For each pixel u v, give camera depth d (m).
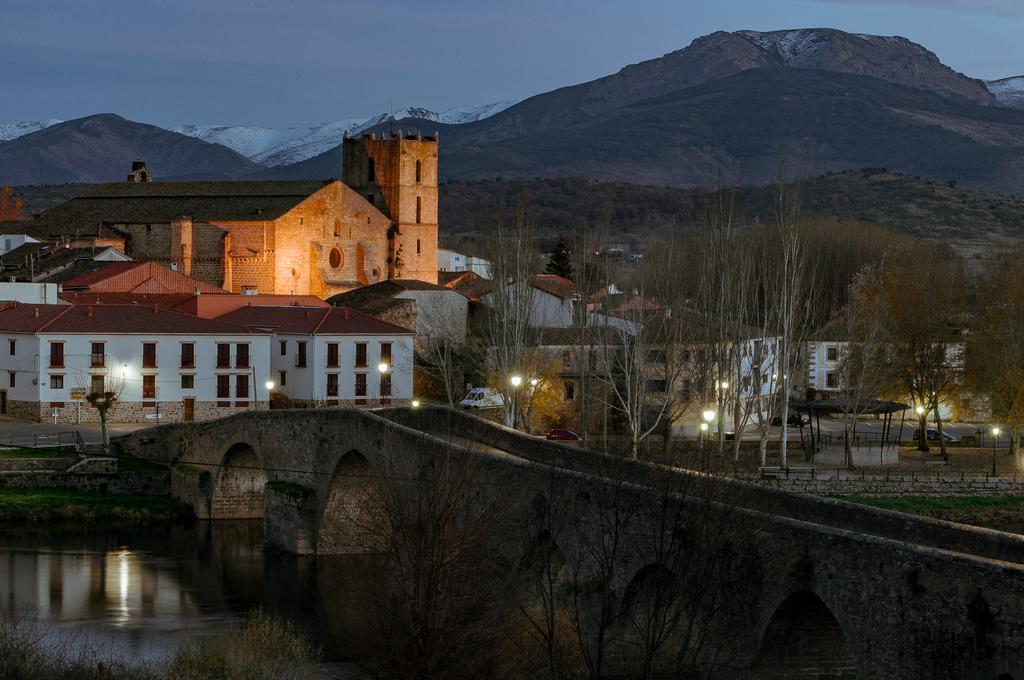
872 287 165.25
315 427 96.62
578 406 132.00
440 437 82.75
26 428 131.75
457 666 58.06
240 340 143.12
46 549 100.38
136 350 139.38
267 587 87.81
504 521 63.78
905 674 42.00
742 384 134.62
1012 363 129.50
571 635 58.38
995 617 39.12
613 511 56.03
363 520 89.19
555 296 169.88
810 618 48.47
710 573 50.47
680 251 136.62
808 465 117.25
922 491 111.62
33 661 66.94
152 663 69.44
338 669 67.31
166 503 114.44
